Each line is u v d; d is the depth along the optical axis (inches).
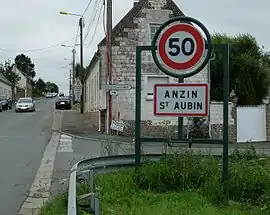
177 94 349.4
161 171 352.8
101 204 298.4
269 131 1066.1
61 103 2340.1
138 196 329.1
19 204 374.6
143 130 1061.8
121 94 1068.5
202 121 794.2
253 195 327.3
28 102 2092.8
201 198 318.3
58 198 356.5
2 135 1002.1
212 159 382.3
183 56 351.9
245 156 451.5
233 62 1518.2
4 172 534.9
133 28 1088.2
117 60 1080.2
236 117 1035.3
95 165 381.7
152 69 1086.4
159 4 1104.2
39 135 1022.4
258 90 1565.0
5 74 4065.0
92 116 1433.3
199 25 351.3
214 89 1414.9
